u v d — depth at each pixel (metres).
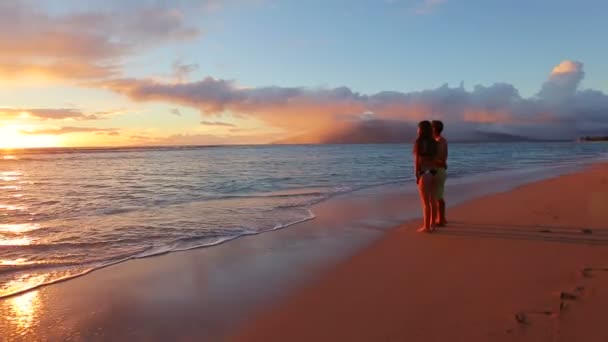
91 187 15.50
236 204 10.72
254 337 3.33
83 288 4.56
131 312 3.89
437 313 3.60
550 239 6.18
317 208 9.98
